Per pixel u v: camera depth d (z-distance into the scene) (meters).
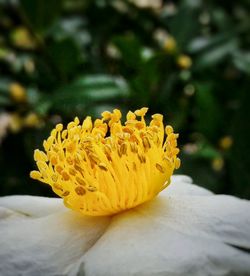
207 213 0.05
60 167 0.05
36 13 0.10
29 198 0.06
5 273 0.05
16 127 0.10
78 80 0.09
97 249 0.05
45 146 0.05
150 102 0.09
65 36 0.10
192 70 0.10
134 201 0.05
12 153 0.10
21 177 0.10
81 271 0.05
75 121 0.06
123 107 0.09
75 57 0.10
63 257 0.05
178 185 0.06
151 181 0.05
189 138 0.10
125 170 0.05
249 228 0.05
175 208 0.05
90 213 0.05
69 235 0.05
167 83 0.10
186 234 0.05
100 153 0.05
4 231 0.05
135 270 0.05
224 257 0.05
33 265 0.05
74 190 0.05
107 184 0.05
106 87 0.09
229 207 0.05
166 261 0.05
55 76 0.10
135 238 0.05
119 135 0.05
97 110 0.09
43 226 0.05
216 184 0.09
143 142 0.05
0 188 0.10
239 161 0.09
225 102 0.10
